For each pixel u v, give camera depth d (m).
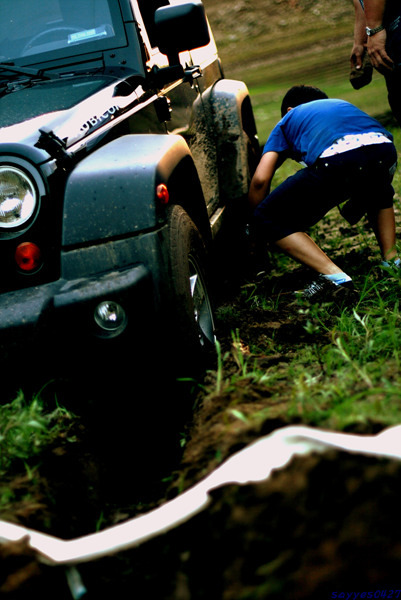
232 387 2.45
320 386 2.38
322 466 1.72
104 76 3.19
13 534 1.83
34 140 2.59
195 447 2.21
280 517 1.67
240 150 4.24
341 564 1.54
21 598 1.71
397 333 2.75
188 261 2.77
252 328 3.21
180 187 3.10
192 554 1.72
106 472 2.48
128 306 2.45
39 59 3.34
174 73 3.35
